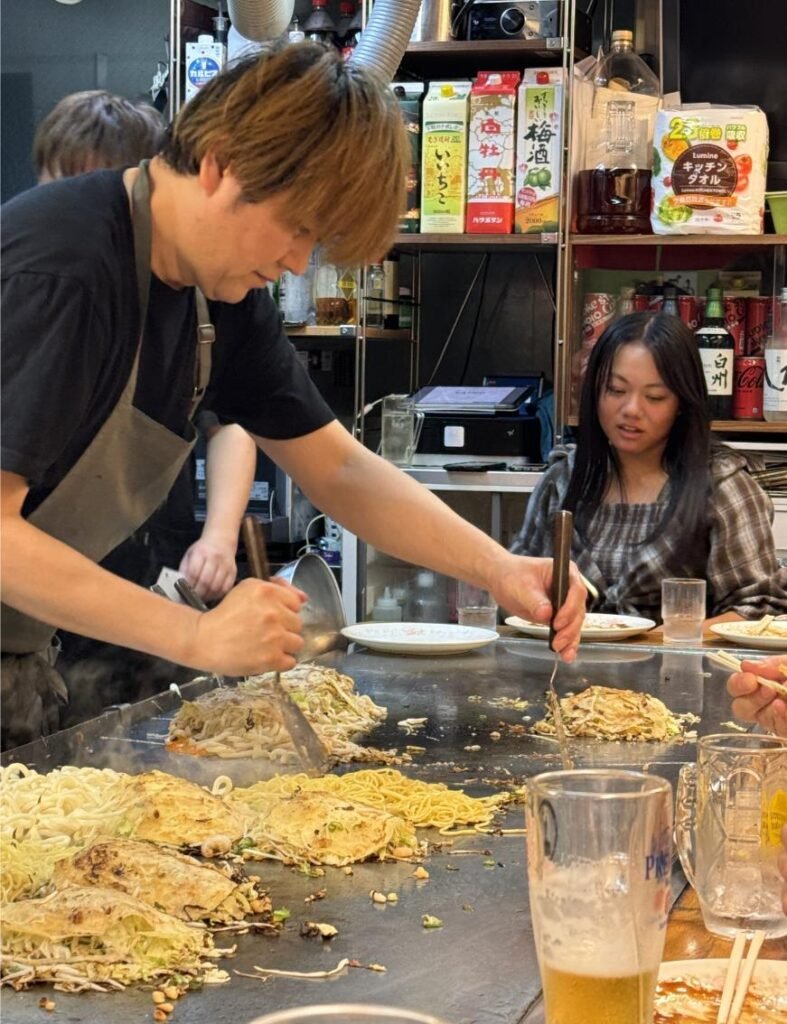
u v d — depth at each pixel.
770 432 3.65
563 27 3.61
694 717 1.83
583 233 3.64
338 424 1.90
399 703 1.91
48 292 1.34
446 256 4.23
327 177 1.31
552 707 1.75
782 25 3.80
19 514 1.32
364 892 1.15
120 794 1.31
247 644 1.23
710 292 3.68
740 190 3.49
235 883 1.12
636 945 0.78
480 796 1.46
